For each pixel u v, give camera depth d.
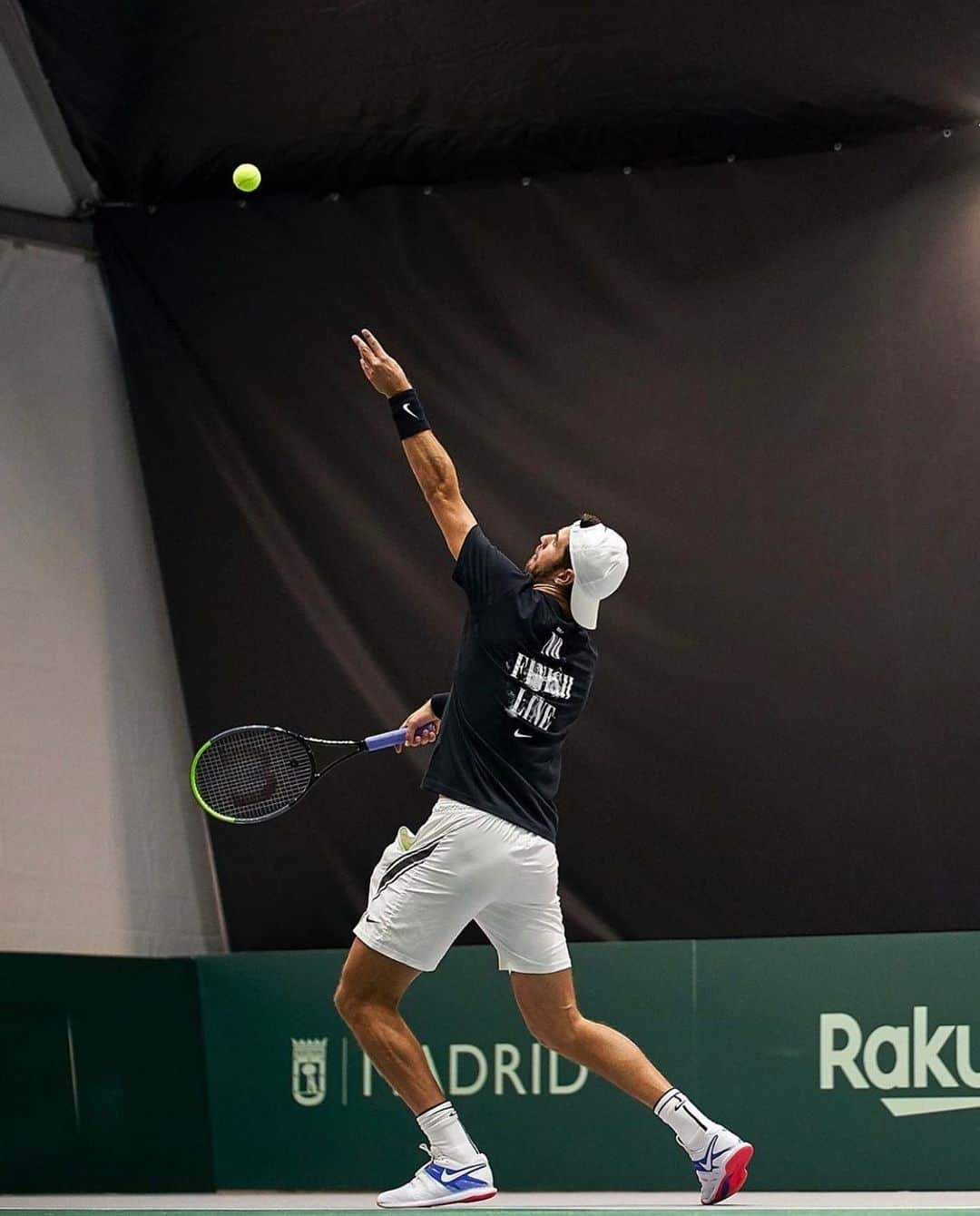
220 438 24.94
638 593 23.66
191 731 24.77
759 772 23.06
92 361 25.39
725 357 23.83
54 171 25.11
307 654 24.47
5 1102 21.19
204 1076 23.16
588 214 24.47
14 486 24.70
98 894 24.34
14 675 24.34
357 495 24.61
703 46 22.28
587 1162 21.34
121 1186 21.98
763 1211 14.73
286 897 24.30
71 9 22.59
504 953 16.25
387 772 24.16
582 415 24.11
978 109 23.16
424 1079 15.56
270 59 22.81
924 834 22.47
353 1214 15.05
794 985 21.16
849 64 22.45
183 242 25.30
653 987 21.58
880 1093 20.64
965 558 22.83
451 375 24.56
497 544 24.11
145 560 25.33
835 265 23.67
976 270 23.27
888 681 22.83
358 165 24.84
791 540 23.34
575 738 23.56
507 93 23.27
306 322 25.02
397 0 21.66
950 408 23.12
